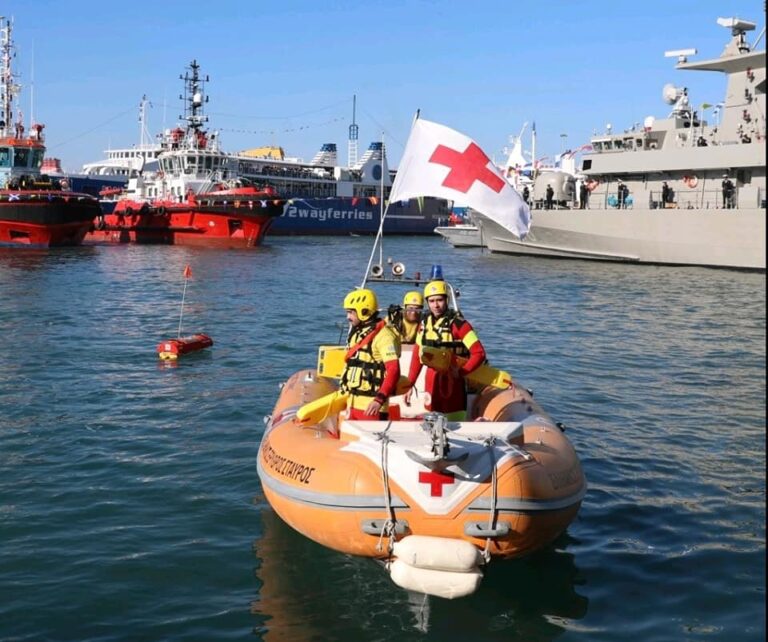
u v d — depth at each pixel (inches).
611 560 256.2
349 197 3368.6
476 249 2480.3
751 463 358.9
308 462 238.7
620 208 1785.2
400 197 377.1
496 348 684.7
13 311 887.7
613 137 1902.1
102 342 680.4
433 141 376.2
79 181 3250.5
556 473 233.6
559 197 2027.6
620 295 1146.0
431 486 217.0
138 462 352.2
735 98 1700.3
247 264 1710.1
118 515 290.4
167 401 465.1
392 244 2778.1
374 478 220.7
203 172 2903.5
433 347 267.0
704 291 1199.6
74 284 1213.7
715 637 210.1
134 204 2502.5
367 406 255.9
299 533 271.3
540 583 239.3
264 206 2357.3
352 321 267.0
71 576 241.0
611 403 477.4
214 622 214.5
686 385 531.8
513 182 2768.2
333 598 227.6
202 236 2421.3
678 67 1796.3
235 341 692.1
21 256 1800.0
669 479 336.2
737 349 683.4
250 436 393.7
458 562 210.2
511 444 234.8
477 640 207.0
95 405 455.2
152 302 992.2
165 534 272.8
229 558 253.4
